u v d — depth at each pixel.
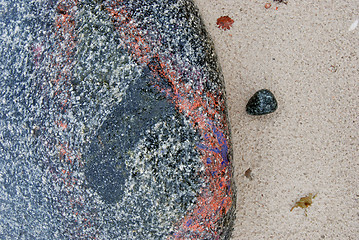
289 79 0.57
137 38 0.50
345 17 0.57
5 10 0.52
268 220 0.57
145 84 0.49
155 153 0.49
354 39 0.57
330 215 0.57
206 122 0.50
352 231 0.57
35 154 0.51
